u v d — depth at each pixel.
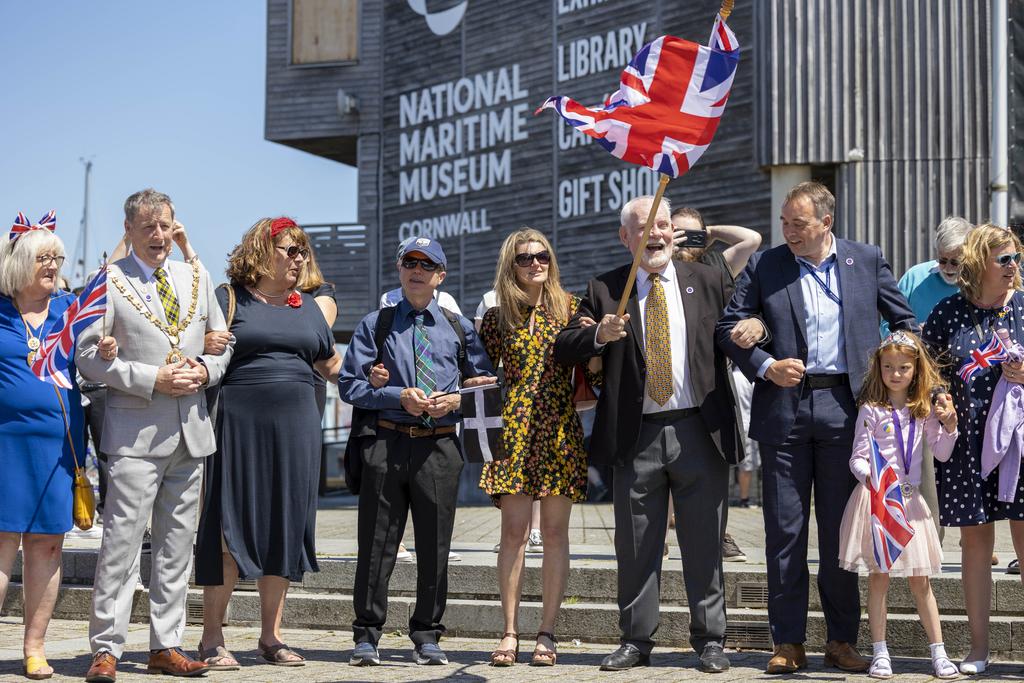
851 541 5.18
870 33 13.43
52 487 5.18
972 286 5.34
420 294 5.68
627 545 5.47
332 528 10.12
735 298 5.51
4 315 5.24
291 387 5.52
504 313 5.69
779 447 5.32
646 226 5.19
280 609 5.69
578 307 5.72
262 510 5.45
